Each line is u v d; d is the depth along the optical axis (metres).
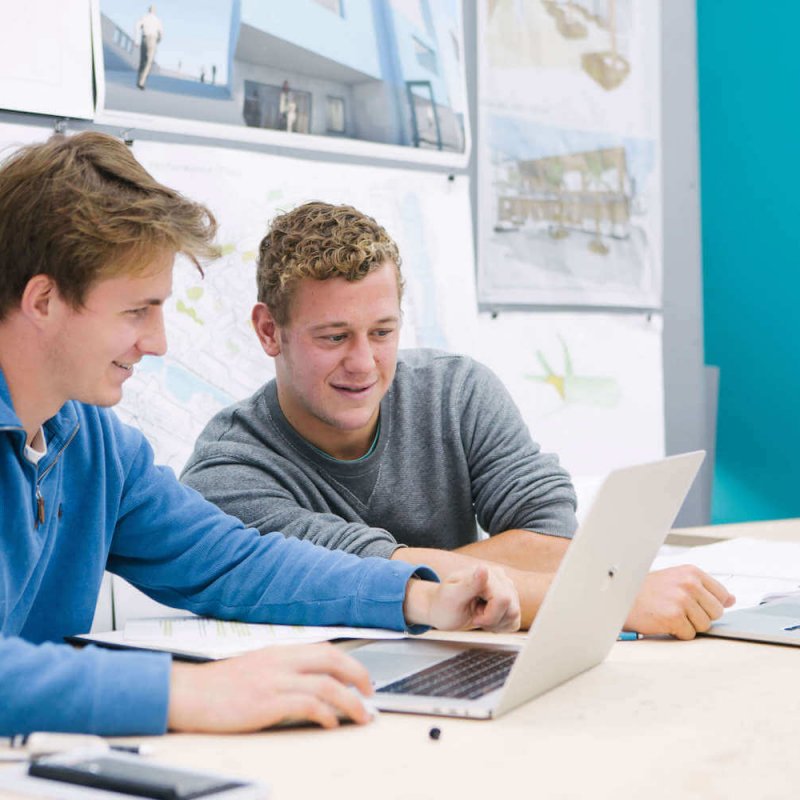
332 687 0.80
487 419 1.57
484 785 0.67
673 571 1.16
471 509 1.59
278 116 2.04
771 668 0.98
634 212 2.74
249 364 1.99
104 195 0.90
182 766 0.69
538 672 0.86
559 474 1.54
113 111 1.82
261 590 1.13
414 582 1.10
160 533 1.17
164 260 0.93
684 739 0.77
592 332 2.64
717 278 3.36
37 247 0.91
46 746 0.70
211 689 0.79
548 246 2.55
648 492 0.93
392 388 1.54
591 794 0.65
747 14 3.22
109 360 0.94
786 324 3.21
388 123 2.21
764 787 0.67
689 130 2.88
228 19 1.96
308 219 1.38
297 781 0.68
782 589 1.33
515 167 2.48
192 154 1.92
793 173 3.15
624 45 2.71
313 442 1.46
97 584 1.14
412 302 2.23
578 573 0.84
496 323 2.44
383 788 0.67
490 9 2.43
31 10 1.72
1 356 0.95
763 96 3.21
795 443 3.20
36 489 1.02
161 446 1.87
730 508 3.38
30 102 1.72
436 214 2.28
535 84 2.52
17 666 0.77
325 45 2.10
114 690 0.77
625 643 1.09
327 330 1.35
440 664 0.96
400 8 2.22
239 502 1.36
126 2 1.83
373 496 1.50
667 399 2.85
